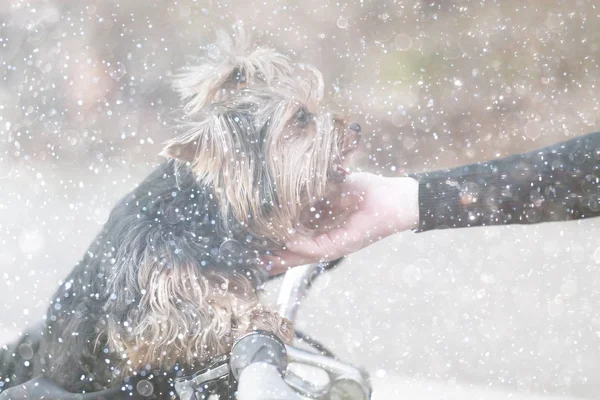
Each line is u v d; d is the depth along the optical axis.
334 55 19.16
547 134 16.47
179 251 4.70
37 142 15.64
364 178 5.04
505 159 4.89
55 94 17.14
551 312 8.58
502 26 18.78
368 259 11.15
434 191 4.81
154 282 4.57
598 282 9.69
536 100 17.31
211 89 5.35
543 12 18.98
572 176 4.76
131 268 4.64
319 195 5.01
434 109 17.56
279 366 4.10
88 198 13.02
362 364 7.38
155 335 4.46
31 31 17.64
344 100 17.64
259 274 4.95
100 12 19.27
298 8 20.14
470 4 19.55
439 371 7.19
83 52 18.20
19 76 17.09
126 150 15.88
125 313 4.55
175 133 5.37
